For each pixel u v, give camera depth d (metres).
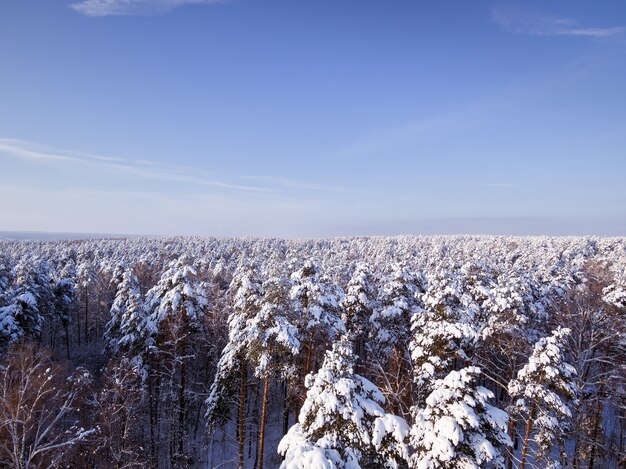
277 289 21.12
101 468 22.25
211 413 25.81
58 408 25.36
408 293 30.33
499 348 26.70
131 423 24.64
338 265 56.25
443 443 12.42
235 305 23.95
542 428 18.42
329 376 13.61
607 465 27.14
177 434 27.42
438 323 22.31
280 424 33.66
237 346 21.95
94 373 37.34
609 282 36.94
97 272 65.75
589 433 25.33
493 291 28.45
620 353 26.97
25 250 102.94
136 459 23.14
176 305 25.62
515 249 98.69
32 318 34.88
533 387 17.55
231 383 25.16
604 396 26.30
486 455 12.45
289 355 21.16
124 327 28.17
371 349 31.73
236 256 97.38
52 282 52.56
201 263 73.31
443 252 94.19
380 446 13.49
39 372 23.08
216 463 28.80
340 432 13.30
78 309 54.97
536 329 30.75
